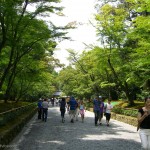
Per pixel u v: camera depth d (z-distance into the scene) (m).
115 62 23.81
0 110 17.03
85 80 40.41
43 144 10.02
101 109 17.30
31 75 22.33
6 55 17.36
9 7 12.21
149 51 15.84
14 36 13.75
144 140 6.25
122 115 21.48
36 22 14.16
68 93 57.94
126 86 26.05
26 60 19.19
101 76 34.91
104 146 9.66
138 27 15.20
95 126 16.83
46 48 18.75
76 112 20.91
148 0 13.80
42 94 52.56
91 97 44.06
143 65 16.58
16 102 27.23
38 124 17.94
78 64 41.94
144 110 6.34
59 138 11.55
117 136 12.31
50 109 44.12
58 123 18.77
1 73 20.44
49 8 14.03
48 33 14.95
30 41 15.81
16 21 13.83
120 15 24.06
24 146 9.57
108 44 23.73
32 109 29.14
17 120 14.48
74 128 15.55
